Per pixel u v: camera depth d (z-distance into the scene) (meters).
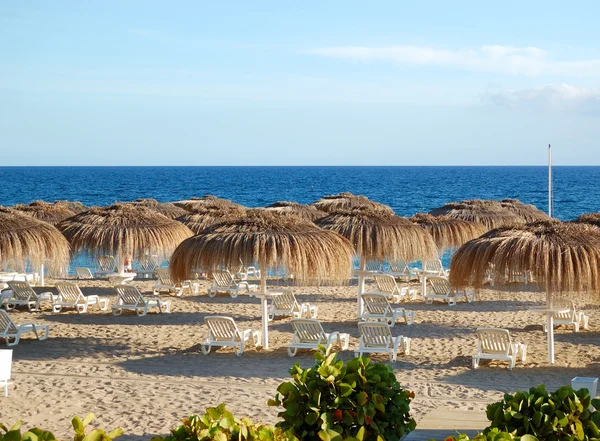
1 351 9.44
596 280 10.46
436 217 20.45
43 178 139.38
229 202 31.52
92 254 16.20
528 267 10.64
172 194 88.25
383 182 122.38
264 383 10.16
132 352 12.30
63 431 7.96
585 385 7.38
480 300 18.20
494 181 123.88
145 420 8.38
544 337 13.61
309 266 11.62
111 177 148.62
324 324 15.14
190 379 10.41
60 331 14.16
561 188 98.00
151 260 22.64
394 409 5.44
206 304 17.67
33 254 13.80
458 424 5.93
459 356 11.95
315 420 5.12
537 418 4.62
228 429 4.29
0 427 4.00
